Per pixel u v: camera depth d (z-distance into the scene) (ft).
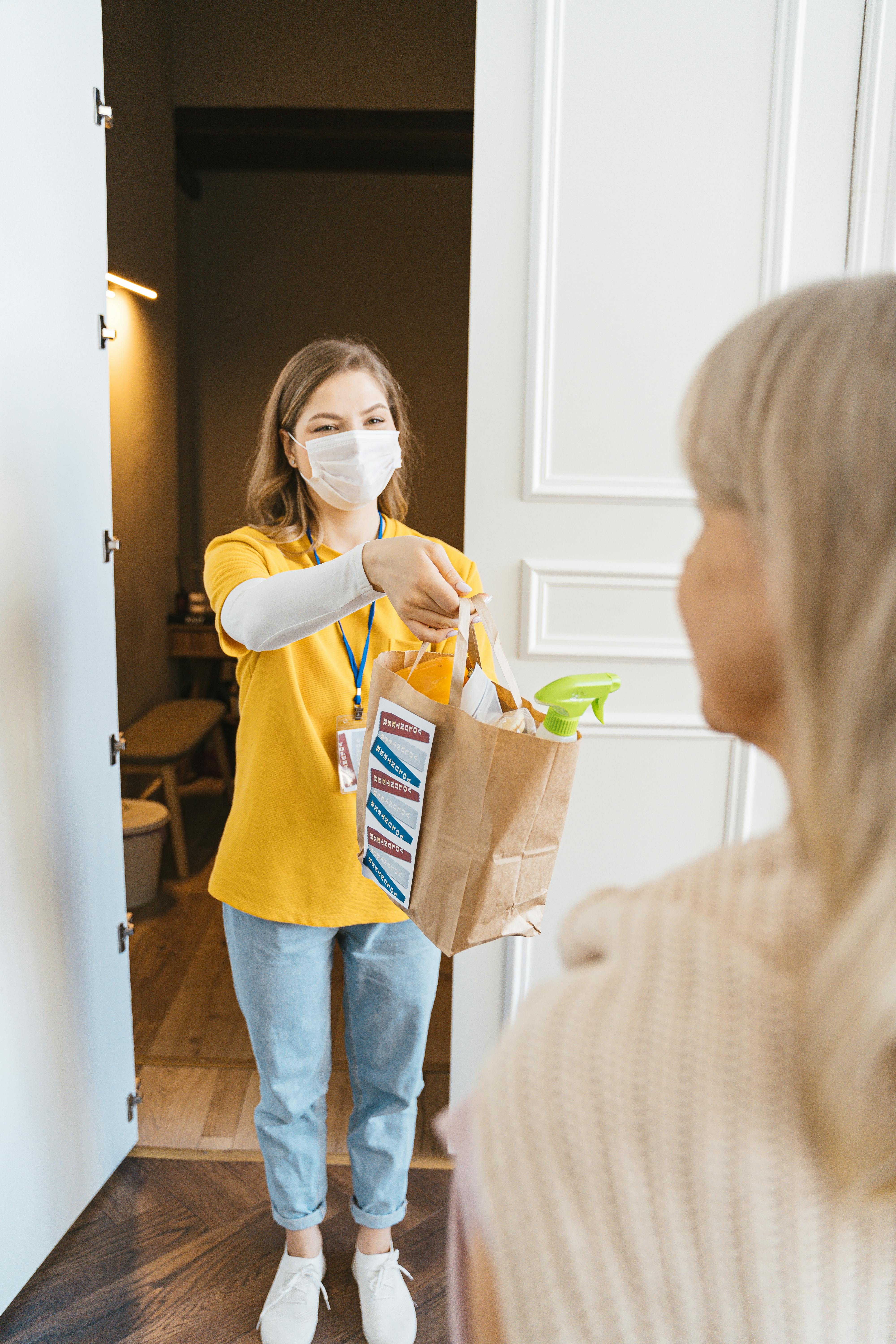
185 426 16.65
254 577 4.16
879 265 5.42
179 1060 6.95
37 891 4.74
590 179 5.33
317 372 4.36
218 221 17.63
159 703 13.79
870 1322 1.03
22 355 4.30
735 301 5.49
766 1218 1.00
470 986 6.07
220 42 14.74
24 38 4.17
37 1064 4.84
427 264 17.93
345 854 4.34
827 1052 0.97
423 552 3.37
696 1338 1.00
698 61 5.24
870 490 0.98
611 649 5.78
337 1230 5.45
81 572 4.99
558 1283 1.02
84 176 4.76
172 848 11.25
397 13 14.82
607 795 5.95
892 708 0.97
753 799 5.93
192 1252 5.25
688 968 1.09
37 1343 4.65
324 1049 4.73
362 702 4.38
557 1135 1.05
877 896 0.95
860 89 5.26
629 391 5.55
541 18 5.14
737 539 1.20
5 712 4.37
